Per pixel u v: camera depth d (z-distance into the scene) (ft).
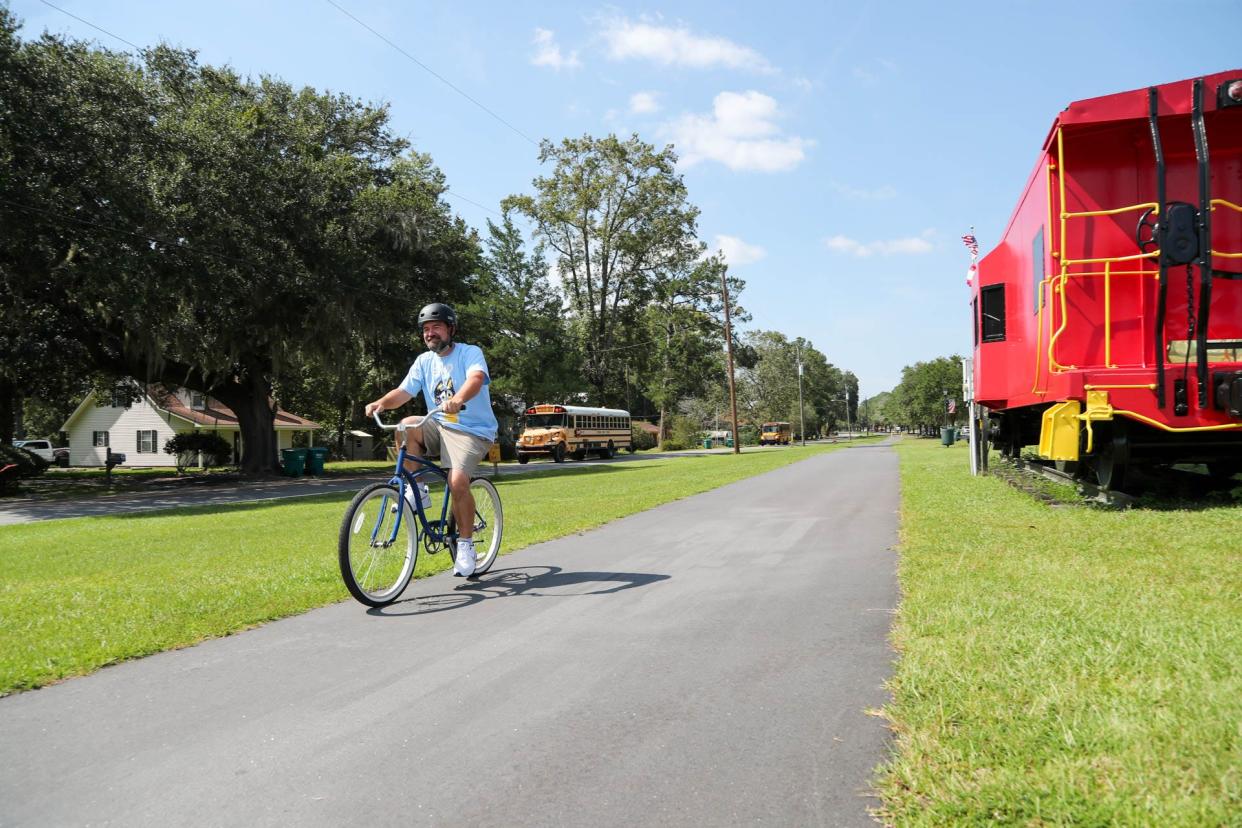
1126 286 27.12
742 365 239.30
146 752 9.83
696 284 203.31
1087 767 8.09
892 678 11.70
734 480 57.72
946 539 23.11
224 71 98.22
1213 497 29.63
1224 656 11.09
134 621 16.24
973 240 43.39
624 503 40.50
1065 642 12.03
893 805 7.82
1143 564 17.78
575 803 8.26
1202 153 25.17
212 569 23.53
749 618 15.72
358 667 13.23
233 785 8.87
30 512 60.34
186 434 144.56
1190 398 25.66
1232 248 26.48
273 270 83.35
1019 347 35.29
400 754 9.62
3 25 68.18
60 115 68.23
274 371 97.35
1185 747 8.34
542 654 13.70
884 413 570.46
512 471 105.50
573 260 182.70
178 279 75.51
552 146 172.96
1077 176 27.71
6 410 103.71
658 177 172.24
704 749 9.49
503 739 10.01
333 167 95.14
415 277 104.88
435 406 20.26
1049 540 21.80
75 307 87.04
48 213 66.59
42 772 9.30
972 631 13.04
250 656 13.98
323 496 67.97
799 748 9.39
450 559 23.63
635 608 16.93
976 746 8.81
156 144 77.36
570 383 182.60
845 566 20.89
